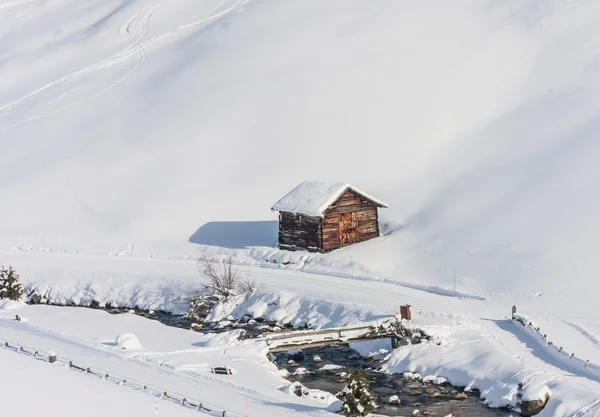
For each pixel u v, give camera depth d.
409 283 55.12
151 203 77.44
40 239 73.12
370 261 59.59
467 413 36.97
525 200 63.84
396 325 45.56
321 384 41.75
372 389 40.62
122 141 89.06
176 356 43.91
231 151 84.00
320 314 51.06
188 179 80.56
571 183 64.38
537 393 35.94
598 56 87.81
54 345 44.91
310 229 62.66
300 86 92.44
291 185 78.38
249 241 68.75
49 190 82.00
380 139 82.69
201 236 71.19
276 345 46.09
